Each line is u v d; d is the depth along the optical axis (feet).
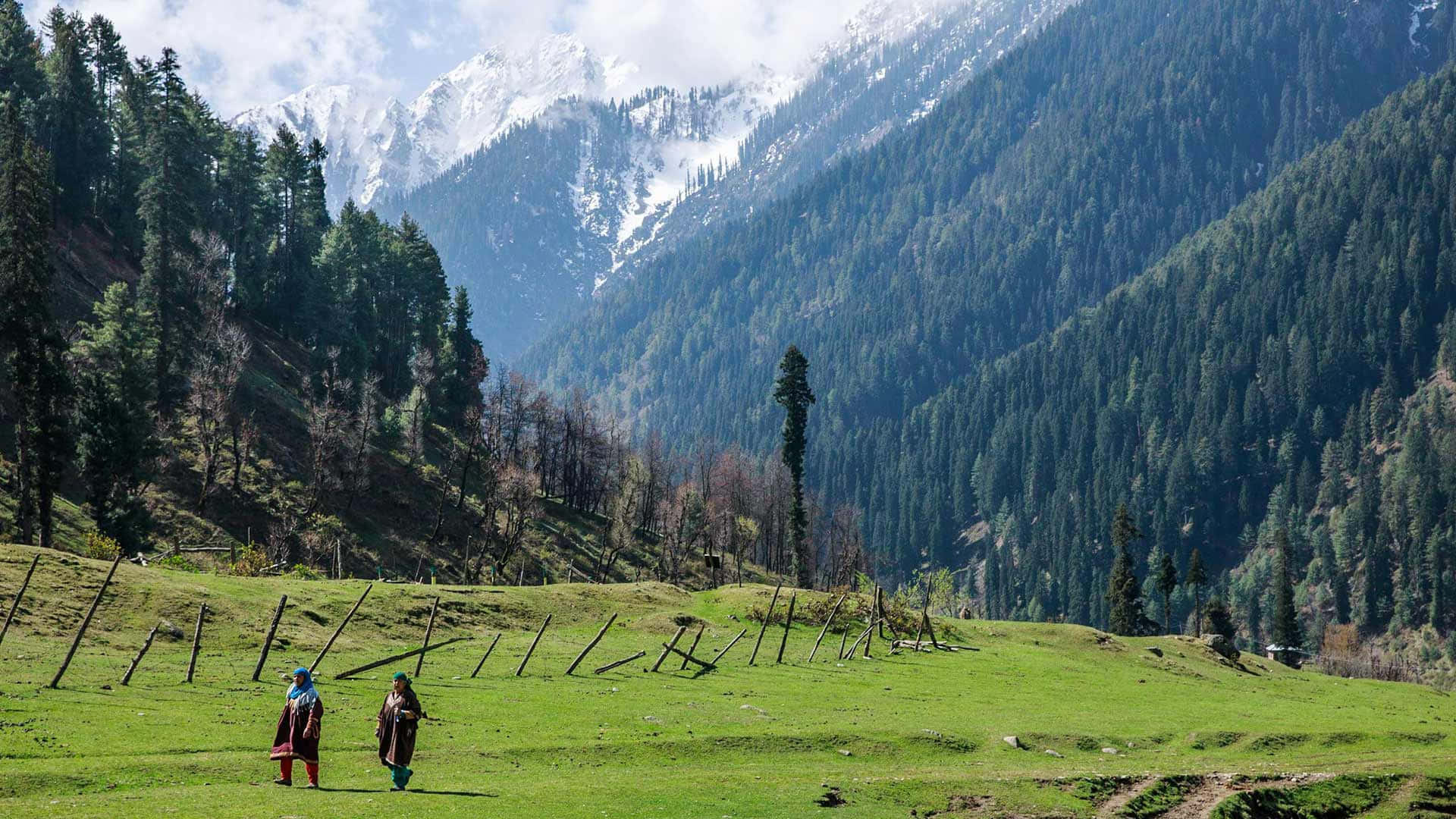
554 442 564.30
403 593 227.61
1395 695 288.71
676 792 102.89
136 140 492.13
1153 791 125.59
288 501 377.71
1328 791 135.23
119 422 296.10
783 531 582.35
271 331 524.93
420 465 466.29
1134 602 483.51
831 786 111.55
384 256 575.79
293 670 156.97
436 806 88.02
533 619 238.27
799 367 406.21
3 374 327.06
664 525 502.38
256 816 79.92
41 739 99.66
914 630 284.00
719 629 257.96
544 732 128.67
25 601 162.50
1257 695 242.58
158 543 317.83
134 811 79.30
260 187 566.36
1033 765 134.41
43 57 526.98
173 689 133.08
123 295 348.18
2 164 322.96
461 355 617.62
